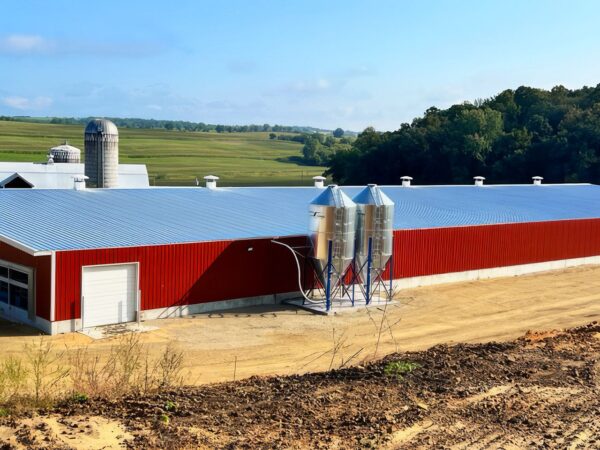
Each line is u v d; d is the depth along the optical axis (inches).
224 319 1160.8
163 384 629.0
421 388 598.5
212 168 7278.5
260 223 1389.0
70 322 1047.0
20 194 1398.9
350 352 970.7
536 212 1889.8
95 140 2037.4
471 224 1619.1
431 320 1201.4
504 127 4940.9
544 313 1279.5
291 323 1149.1
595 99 4849.9
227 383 652.1
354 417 518.6
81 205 1363.2
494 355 725.9
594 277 1702.8
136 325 1098.7
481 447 474.9
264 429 487.2
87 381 641.0
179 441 452.4
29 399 547.8
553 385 614.9
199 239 1200.8
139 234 1185.4
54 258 1022.4
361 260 1320.1
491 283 1585.9
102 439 448.1
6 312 1130.0
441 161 4645.7
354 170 5059.1
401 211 1690.5
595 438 496.1
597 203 2177.7
